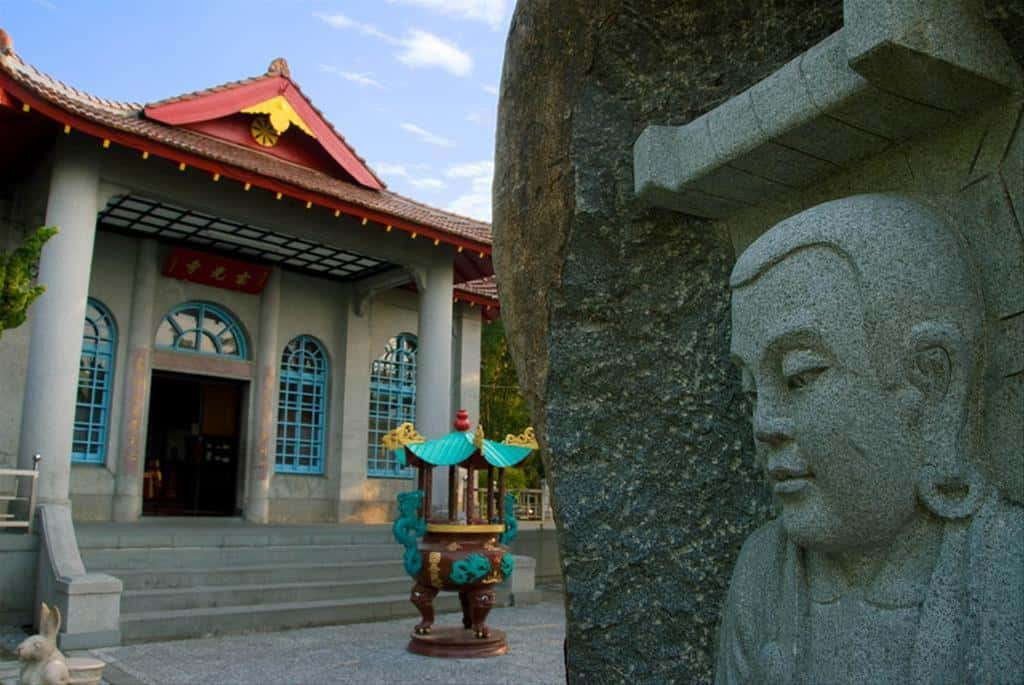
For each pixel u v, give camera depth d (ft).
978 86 5.33
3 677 20.90
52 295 32.55
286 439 49.80
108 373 43.29
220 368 47.21
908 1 5.09
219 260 46.01
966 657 4.91
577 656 7.95
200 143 39.42
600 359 8.12
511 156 8.95
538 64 8.63
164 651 24.89
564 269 8.18
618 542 7.90
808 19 7.22
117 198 37.78
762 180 6.87
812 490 5.57
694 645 7.55
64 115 31.50
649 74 8.00
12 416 38.75
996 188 5.50
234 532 36.81
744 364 5.99
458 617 32.86
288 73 43.83
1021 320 5.32
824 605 5.87
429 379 45.11
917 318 5.30
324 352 52.03
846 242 5.45
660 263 7.93
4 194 39.04
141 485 43.34
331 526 44.62
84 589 25.32
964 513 5.25
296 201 41.68
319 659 24.23
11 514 30.89
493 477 27.86
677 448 7.83
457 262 50.11
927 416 5.29
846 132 6.06
